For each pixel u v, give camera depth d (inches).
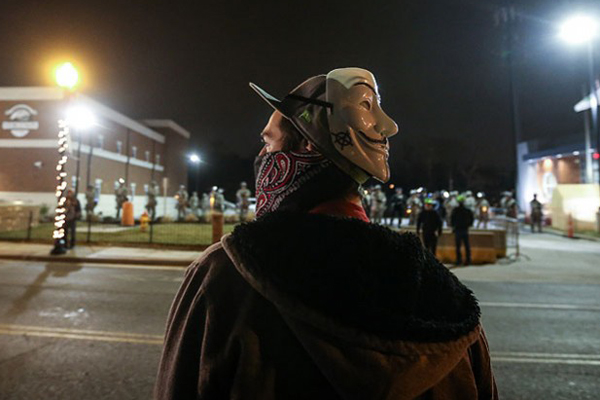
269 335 28.7
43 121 1129.4
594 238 735.7
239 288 30.4
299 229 29.1
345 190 34.1
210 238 633.0
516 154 1064.2
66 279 351.3
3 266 418.6
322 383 28.0
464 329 30.7
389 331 26.5
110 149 1350.9
